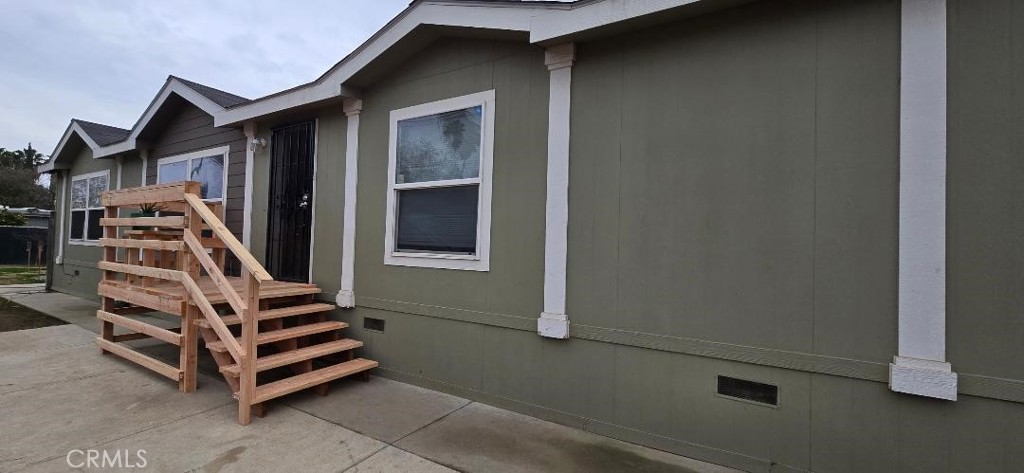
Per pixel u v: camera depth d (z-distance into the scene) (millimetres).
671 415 2758
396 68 4137
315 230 4645
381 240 4152
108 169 7738
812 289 2385
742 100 2604
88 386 3668
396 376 3998
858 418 2271
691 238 2721
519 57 3449
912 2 2184
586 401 3047
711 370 2646
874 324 2242
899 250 2184
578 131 3121
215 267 3322
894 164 2221
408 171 4027
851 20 2342
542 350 3230
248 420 3000
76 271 8383
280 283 4625
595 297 3021
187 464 2443
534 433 2975
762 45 2559
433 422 3113
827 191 2365
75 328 5758
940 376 2062
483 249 3527
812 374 2377
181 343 3604
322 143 4641
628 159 2938
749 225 2559
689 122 2752
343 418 3145
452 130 3795
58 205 9133
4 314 6562
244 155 5355
